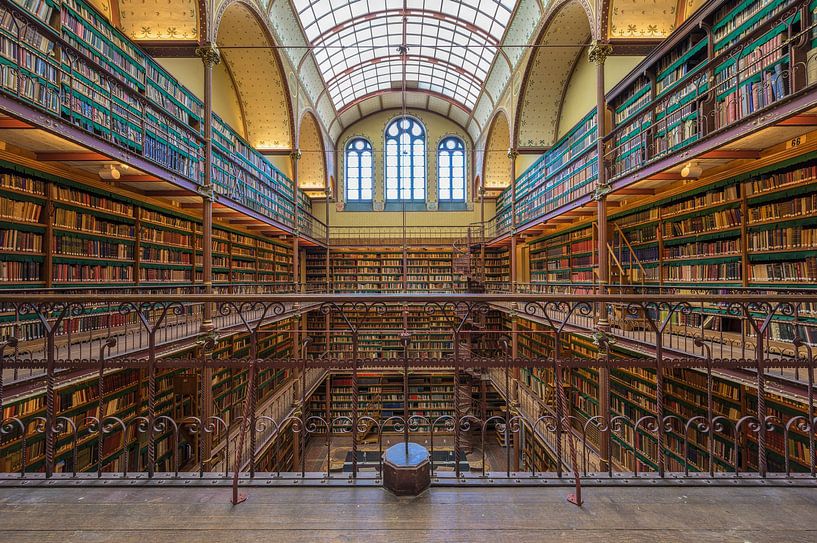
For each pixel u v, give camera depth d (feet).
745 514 7.43
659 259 28.58
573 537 6.83
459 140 76.28
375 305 8.87
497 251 69.21
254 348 8.88
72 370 16.99
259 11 36.35
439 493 8.08
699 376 23.18
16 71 16.20
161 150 25.91
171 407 28.04
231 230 41.86
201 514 7.38
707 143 19.10
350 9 48.03
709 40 22.74
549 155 45.83
